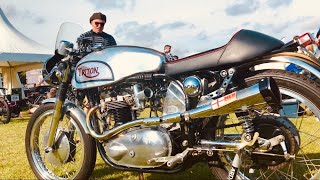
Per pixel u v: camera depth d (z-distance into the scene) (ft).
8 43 47.03
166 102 9.68
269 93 7.89
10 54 45.06
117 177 13.03
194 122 9.49
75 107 11.44
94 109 10.69
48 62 12.27
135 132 9.72
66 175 12.51
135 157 9.74
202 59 9.23
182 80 9.63
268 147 8.54
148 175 13.03
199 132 9.53
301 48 8.76
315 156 12.99
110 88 10.61
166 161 9.38
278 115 8.97
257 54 8.75
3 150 19.49
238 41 8.98
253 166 9.14
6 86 49.60
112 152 10.09
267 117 8.78
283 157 8.70
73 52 11.26
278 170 9.97
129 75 10.00
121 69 10.10
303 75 8.62
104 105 10.47
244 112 8.71
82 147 11.32
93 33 17.43
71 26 12.48
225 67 9.12
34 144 12.66
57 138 11.76
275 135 8.67
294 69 9.21
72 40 12.31
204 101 9.20
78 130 11.33
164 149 9.34
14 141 22.62
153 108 10.12
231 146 8.95
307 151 13.56
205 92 9.29
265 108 8.86
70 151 11.73
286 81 8.64
